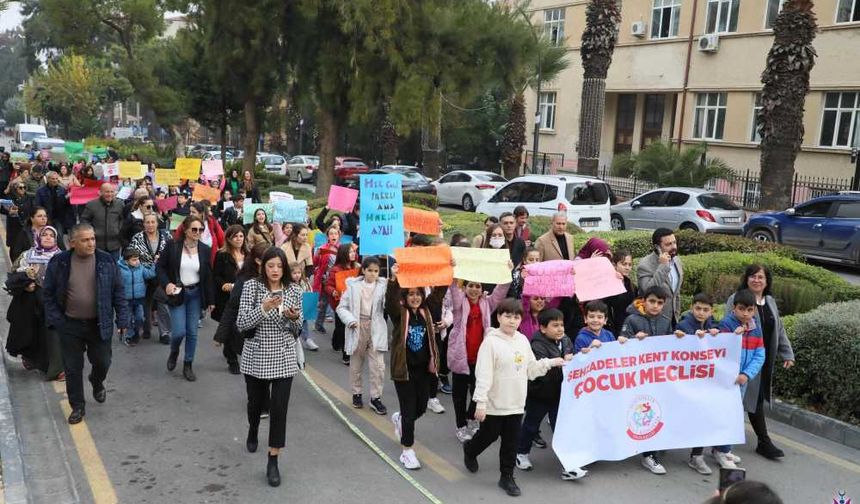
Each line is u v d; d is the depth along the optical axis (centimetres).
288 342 555
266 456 596
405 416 580
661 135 3191
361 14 1838
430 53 1944
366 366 857
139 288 890
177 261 766
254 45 2058
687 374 598
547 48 2775
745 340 610
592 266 647
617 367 582
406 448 582
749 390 618
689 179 2383
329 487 545
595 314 588
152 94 3322
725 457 605
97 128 6456
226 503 516
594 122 2258
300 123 4600
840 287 1104
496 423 538
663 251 693
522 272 749
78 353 650
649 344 589
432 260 586
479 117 3703
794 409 705
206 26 2167
